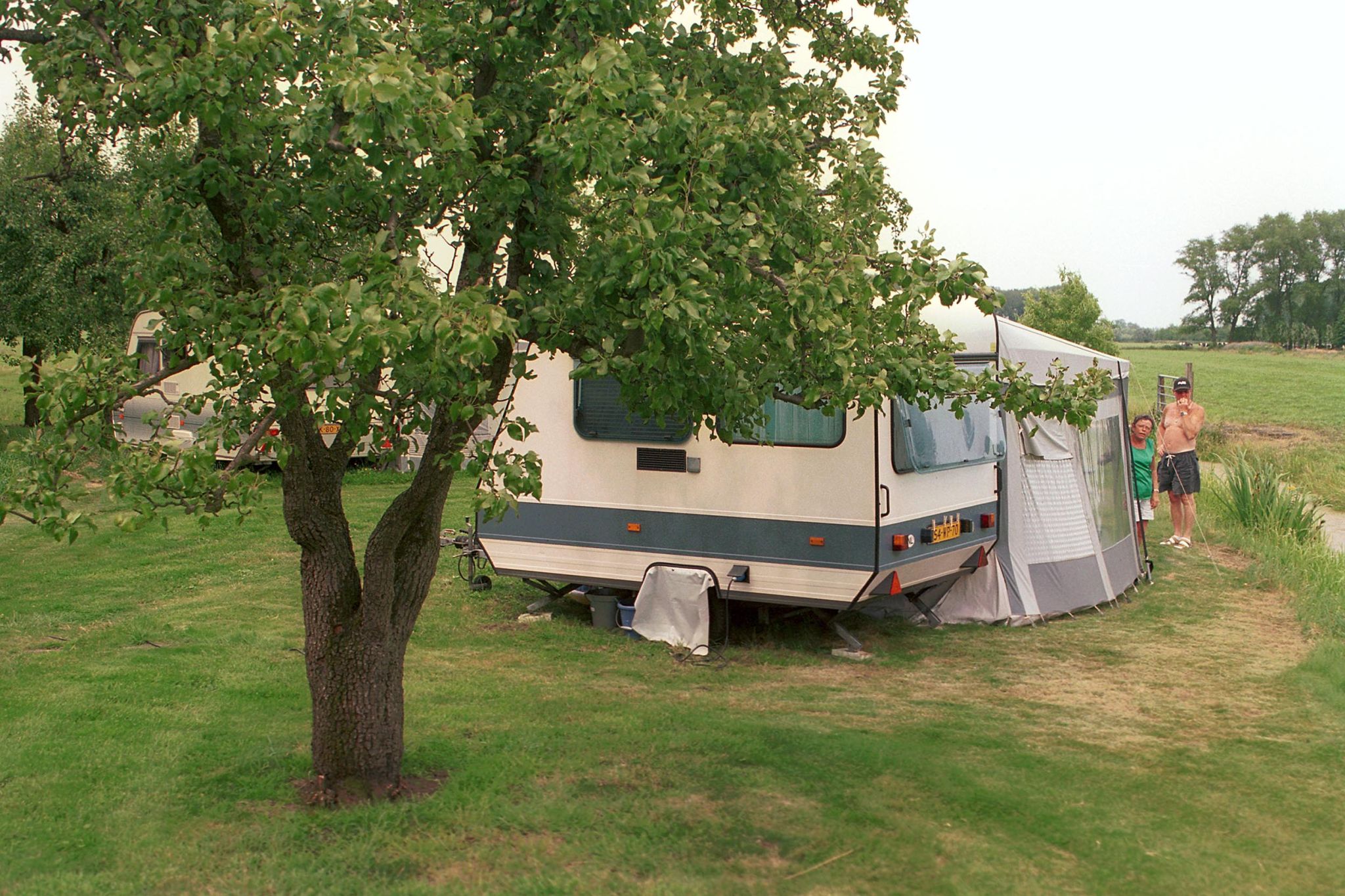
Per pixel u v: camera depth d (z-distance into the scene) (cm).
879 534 797
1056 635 930
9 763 554
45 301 2077
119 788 525
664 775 554
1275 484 1455
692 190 434
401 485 1753
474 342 348
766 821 498
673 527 873
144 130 500
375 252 382
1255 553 1265
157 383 443
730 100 528
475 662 805
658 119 427
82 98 449
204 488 392
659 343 420
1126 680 788
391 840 466
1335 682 761
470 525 1036
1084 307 3978
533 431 436
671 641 866
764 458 834
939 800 526
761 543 839
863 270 430
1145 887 440
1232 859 470
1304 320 12281
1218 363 7231
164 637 838
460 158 423
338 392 407
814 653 865
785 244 457
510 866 447
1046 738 644
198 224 495
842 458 807
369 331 344
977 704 724
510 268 493
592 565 910
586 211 506
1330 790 558
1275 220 12331
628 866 448
